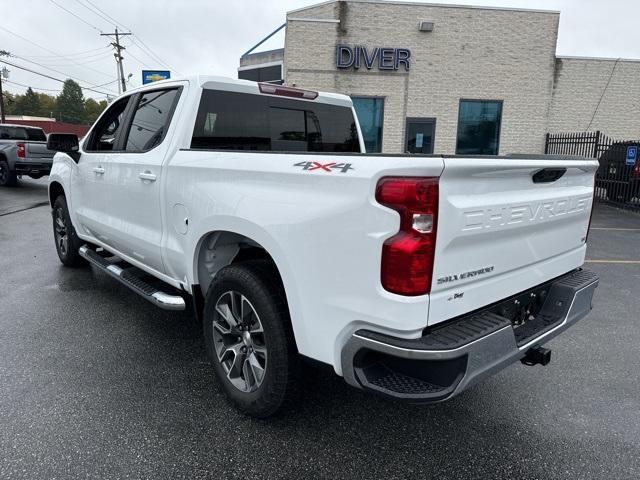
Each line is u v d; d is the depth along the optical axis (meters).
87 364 3.50
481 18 14.64
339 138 4.54
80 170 4.82
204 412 2.91
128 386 3.20
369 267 2.07
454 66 14.79
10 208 11.36
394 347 2.04
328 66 14.31
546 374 3.52
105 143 4.51
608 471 2.48
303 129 4.21
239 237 2.95
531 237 2.62
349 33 14.21
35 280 5.50
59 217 5.87
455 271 2.15
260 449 2.59
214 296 2.93
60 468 2.40
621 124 15.93
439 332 2.14
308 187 2.31
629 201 13.00
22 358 3.57
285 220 2.39
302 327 2.39
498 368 2.22
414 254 1.97
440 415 2.96
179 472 2.40
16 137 16.47
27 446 2.56
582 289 2.88
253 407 2.76
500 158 2.28
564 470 2.48
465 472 2.46
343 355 2.22
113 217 4.22
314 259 2.27
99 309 4.60
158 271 3.72
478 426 2.86
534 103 15.41
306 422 2.84
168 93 3.67
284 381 2.58
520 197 2.44
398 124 14.89
